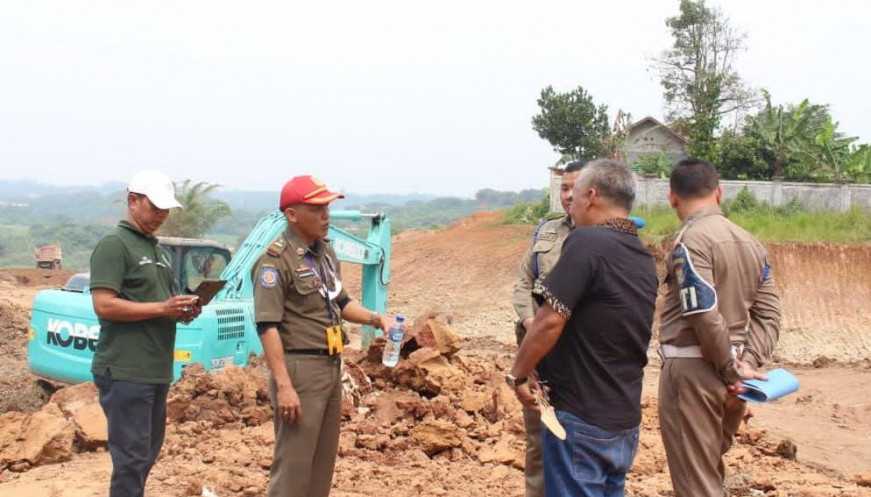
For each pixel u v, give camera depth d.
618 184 4.55
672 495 7.22
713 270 5.25
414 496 6.85
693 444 5.27
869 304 24.94
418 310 28.84
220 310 10.68
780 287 26.09
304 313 5.11
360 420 8.70
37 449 7.67
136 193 5.64
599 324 4.38
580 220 4.65
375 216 13.33
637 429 4.59
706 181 5.36
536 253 5.89
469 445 8.14
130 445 5.54
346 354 10.42
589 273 4.35
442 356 9.99
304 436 5.09
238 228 120.00
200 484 6.68
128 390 5.52
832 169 37.94
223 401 8.96
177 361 10.32
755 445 9.73
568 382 4.45
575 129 46.09
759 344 5.39
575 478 4.42
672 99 47.00
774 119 39.91
